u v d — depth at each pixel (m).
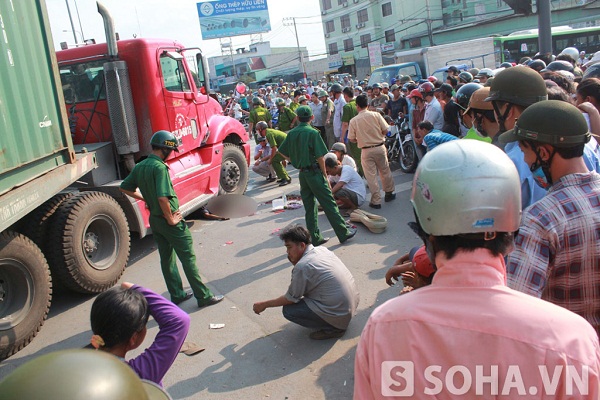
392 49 48.19
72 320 4.90
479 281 1.18
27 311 4.38
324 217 7.38
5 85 3.92
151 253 6.63
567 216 1.75
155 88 6.42
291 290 3.91
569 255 1.78
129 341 1.90
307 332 4.13
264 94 27.19
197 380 3.62
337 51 57.50
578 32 25.20
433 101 7.75
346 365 3.58
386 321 1.20
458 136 6.55
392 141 9.80
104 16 6.08
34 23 4.45
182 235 4.69
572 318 1.14
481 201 1.16
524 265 1.75
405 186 8.36
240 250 6.36
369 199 7.96
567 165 1.83
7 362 4.23
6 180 3.87
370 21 51.97
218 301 4.90
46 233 4.96
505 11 41.69
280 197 8.95
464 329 1.13
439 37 43.97
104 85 6.31
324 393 3.30
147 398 0.94
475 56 23.61
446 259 1.22
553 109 1.82
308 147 5.75
